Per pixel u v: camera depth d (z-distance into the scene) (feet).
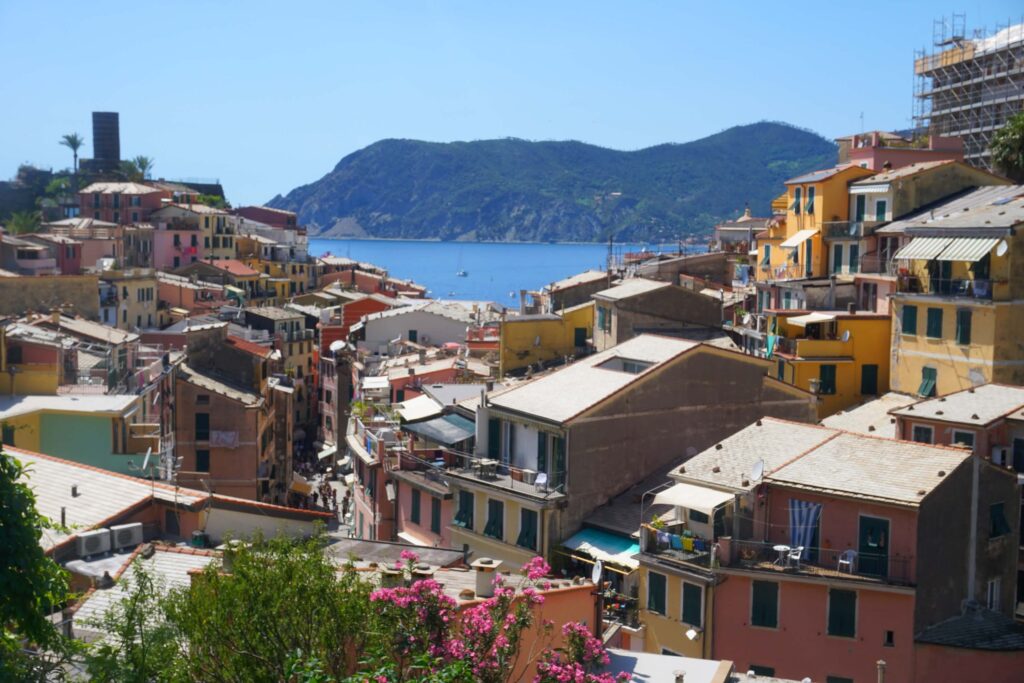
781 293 322.75
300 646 95.96
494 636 103.86
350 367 456.86
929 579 169.89
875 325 282.77
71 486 152.05
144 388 275.80
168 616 97.45
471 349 385.29
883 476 176.55
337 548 160.35
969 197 300.20
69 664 98.53
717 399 225.97
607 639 165.37
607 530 205.77
